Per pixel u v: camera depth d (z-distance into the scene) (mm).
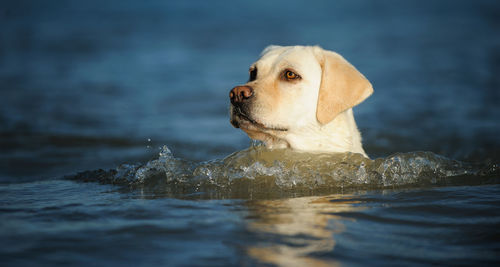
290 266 2627
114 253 2812
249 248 2879
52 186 4973
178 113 11148
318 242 2984
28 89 13680
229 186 4672
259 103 4879
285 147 5324
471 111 10281
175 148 8070
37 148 8008
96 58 19734
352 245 2941
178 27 32250
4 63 18438
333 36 25344
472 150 7195
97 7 47750
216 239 3035
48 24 32938
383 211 3684
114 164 6863
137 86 14367
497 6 38781
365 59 18016
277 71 5062
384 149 7777
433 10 39156
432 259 2738
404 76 14695
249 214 3592
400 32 26188
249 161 5145
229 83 14531
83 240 3031
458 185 4668
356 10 43156
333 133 5270
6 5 45094
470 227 3305
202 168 5012
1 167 6746
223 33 28422
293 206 3846
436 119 9758
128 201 4098
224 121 10422
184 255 2777
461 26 27422
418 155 5348
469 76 14273
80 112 11086
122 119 10508
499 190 4402
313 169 4898
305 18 37500
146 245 2939
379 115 10438
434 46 20750
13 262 2672
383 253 2822
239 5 51875
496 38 22094
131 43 24234
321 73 5176
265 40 24688
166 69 17188
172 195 4340
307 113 5086
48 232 3197
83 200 4176
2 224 3398
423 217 3535
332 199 4105
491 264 2672
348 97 4965
